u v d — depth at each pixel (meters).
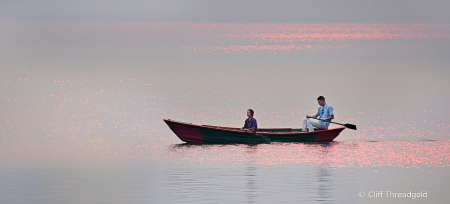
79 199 33.22
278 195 34.09
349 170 41.78
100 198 33.47
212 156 48.50
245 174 40.16
